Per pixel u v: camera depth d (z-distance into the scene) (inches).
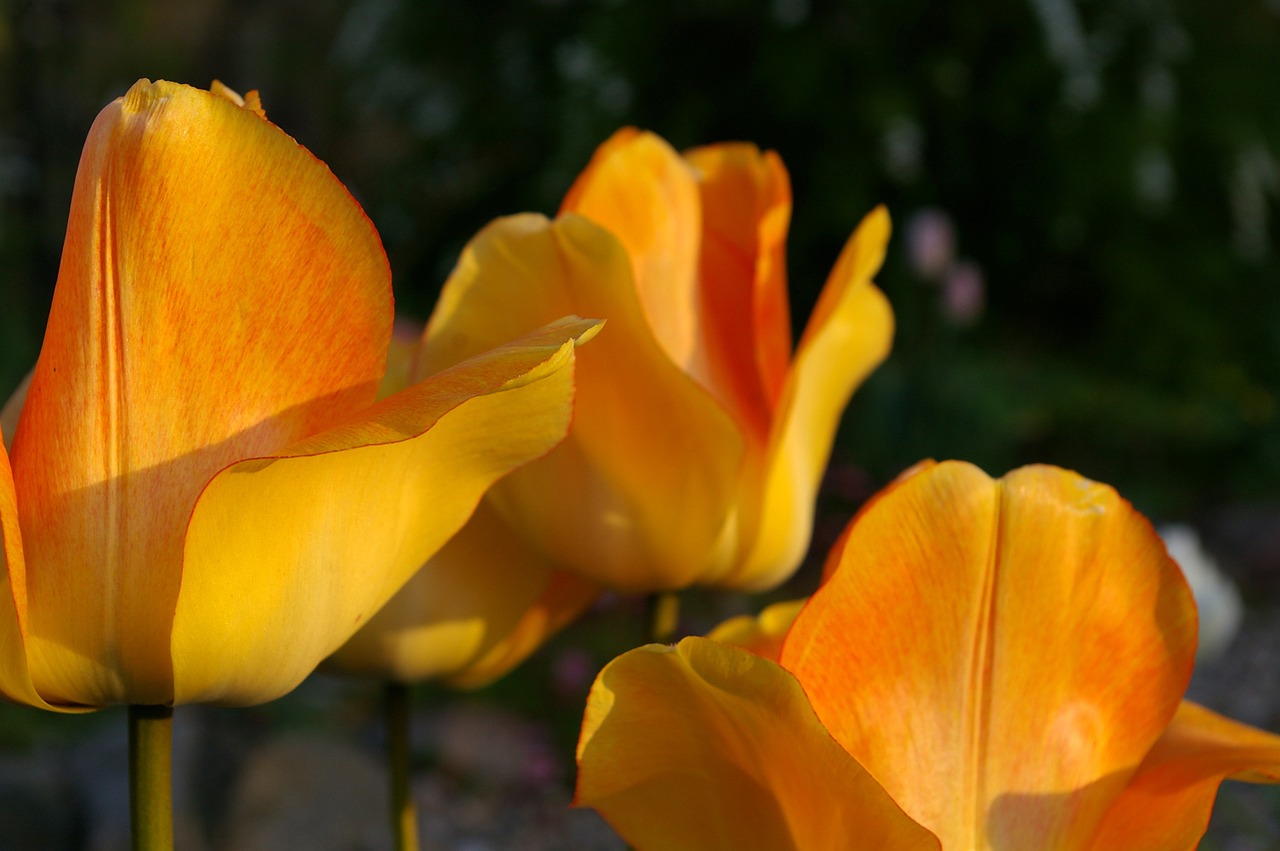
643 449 16.4
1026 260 149.4
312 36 171.3
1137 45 134.5
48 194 129.6
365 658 17.0
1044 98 133.6
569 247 15.8
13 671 14.0
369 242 14.1
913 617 14.3
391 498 14.5
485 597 17.1
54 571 14.1
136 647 14.1
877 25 129.8
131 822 14.6
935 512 14.2
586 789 14.4
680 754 14.5
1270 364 145.6
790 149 133.6
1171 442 131.9
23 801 60.2
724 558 17.1
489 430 14.6
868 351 18.6
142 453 14.1
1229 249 147.3
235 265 14.0
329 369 14.2
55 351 14.1
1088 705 14.6
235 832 61.3
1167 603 14.6
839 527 104.1
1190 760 15.0
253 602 14.1
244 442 14.1
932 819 14.4
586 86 128.6
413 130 151.6
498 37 145.9
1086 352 152.8
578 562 16.8
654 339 15.9
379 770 68.9
